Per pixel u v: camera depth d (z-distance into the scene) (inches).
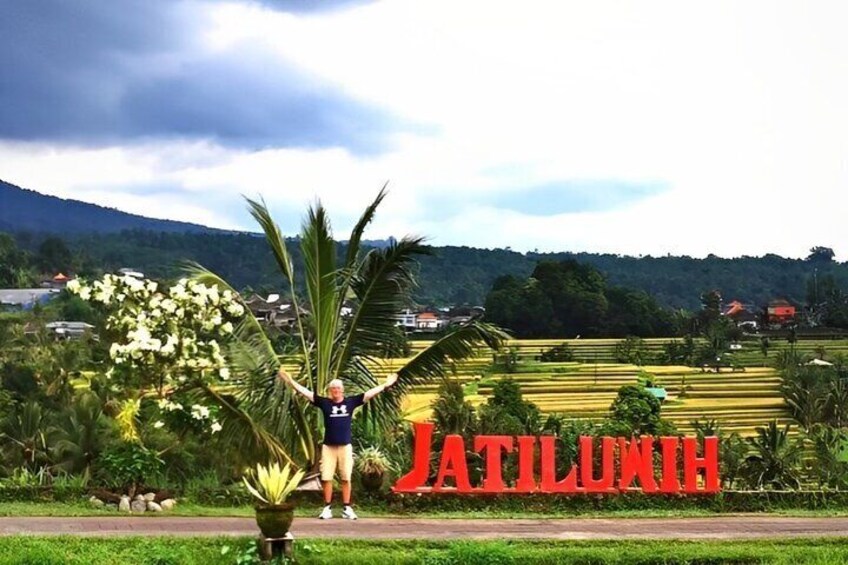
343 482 696.4
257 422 799.1
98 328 877.2
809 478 1096.8
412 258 836.0
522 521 717.9
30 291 5497.1
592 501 781.9
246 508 725.3
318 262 824.9
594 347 4330.7
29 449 895.7
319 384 827.4
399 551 588.7
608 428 1112.2
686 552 606.9
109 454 752.3
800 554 619.2
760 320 6387.8
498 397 1663.4
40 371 1354.6
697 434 1430.9
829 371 3567.9
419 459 754.8
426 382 848.9
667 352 4303.6
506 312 4606.3
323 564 556.4
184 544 573.0
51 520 649.0
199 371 778.8
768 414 2962.6
